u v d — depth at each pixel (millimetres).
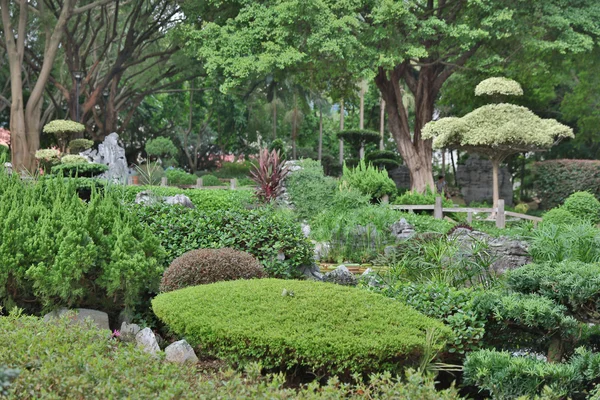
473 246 8188
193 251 7367
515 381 5012
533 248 9023
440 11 27406
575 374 5074
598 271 5840
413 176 28547
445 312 5988
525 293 6168
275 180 16422
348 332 5289
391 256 8914
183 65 35531
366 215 13016
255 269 7254
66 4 27453
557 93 37688
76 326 4863
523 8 25875
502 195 31938
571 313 5895
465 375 5418
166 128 44062
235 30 25906
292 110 42844
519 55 27688
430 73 28297
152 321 7098
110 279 6676
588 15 26109
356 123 50438
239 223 8992
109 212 7121
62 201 7480
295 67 27344
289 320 5430
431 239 9562
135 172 24984
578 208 17953
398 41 25156
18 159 26812
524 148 22797
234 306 5699
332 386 3758
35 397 3361
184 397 3623
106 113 35125
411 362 5434
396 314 5582
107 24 33719
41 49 35406
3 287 6629
